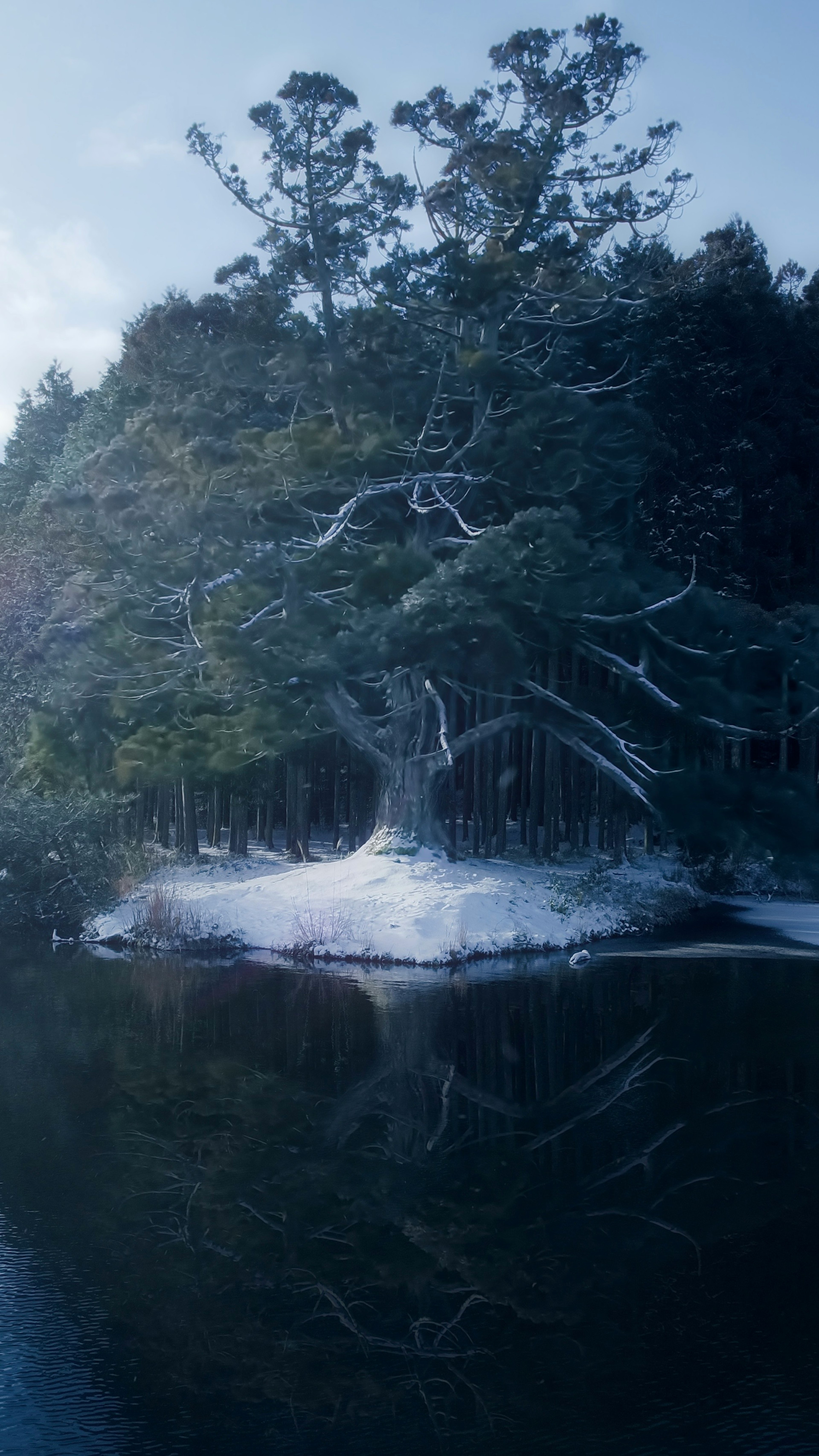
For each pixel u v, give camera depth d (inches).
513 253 993.5
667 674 1097.4
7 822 1036.5
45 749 1053.2
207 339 1211.2
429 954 853.2
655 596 1026.7
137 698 1016.2
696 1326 323.0
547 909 971.3
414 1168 444.1
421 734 1083.3
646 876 1139.3
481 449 1051.9
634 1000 719.1
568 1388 292.7
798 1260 362.0
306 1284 351.3
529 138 1037.8
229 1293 345.7
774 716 1078.4
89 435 1572.3
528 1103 521.7
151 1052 607.5
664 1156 451.5
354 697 1136.2
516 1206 406.9
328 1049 614.5
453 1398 288.0
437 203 1069.1
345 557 986.7
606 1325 324.2
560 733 1068.5
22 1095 534.0
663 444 1222.3
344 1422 277.3
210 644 901.8
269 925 939.3
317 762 1337.4
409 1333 320.8
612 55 1009.5
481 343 1039.6
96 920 999.6
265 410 1171.9
